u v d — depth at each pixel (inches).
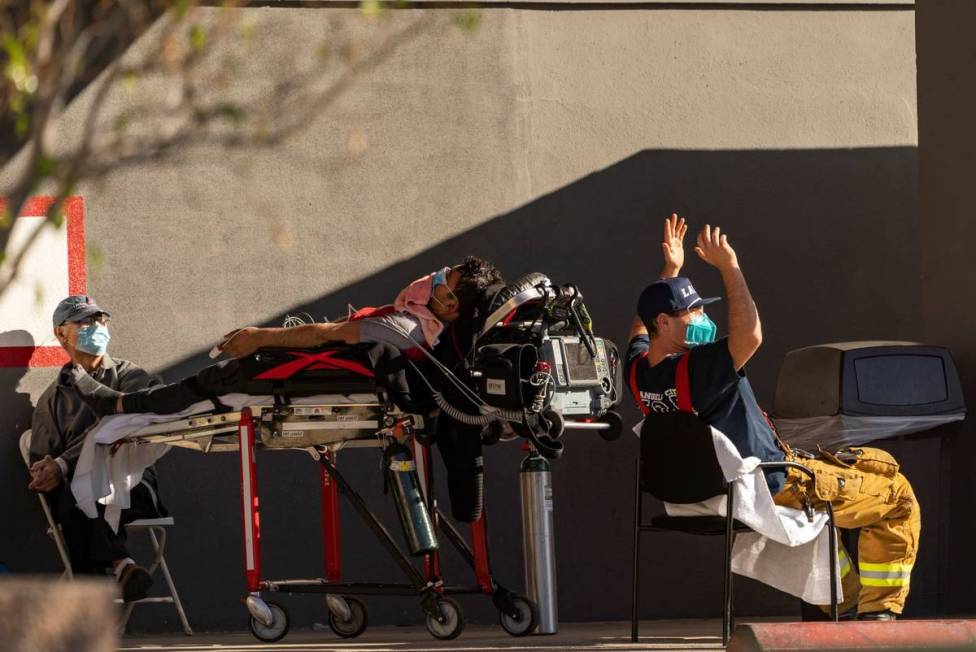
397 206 918.4
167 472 891.4
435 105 924.0
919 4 902.4
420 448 776.3
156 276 893.8
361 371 717.3
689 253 946.7
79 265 882.1
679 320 733.9
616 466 933.2
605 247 938.1
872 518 724.7
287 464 902.4
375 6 534.3
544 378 722.8
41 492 815.7
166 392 750.5
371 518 769.6
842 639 455.5
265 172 904.9
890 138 972.6
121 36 513.7
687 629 862.5
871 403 828.6
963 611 873.5
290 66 886.4
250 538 749.3
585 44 943.0
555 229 933.2
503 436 812.0
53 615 283.4
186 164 895.7
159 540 887.7
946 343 889.5
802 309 958.4
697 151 951.6
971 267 871.7
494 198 928.3
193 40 496.7
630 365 751.7
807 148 963.3
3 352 869.2
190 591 890.1
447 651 699.4
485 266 746.2
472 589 787.4
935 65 892.6
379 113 917.2
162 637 864.3
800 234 960.3
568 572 924.6
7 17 743.1
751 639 456.1
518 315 753.0
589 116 941.8
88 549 801.6
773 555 743.7
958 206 880.9
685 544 937.5
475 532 792.3
